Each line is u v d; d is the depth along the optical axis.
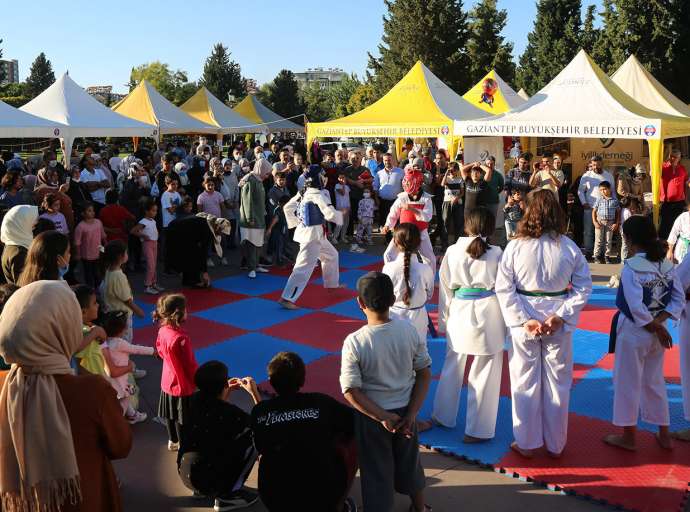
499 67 53.84
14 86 86.56
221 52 78.25
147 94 24.66
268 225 12.01
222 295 9.97
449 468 4.74
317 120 87.69
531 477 4.53
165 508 4.26
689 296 5.04
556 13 48.50
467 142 15.10
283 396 3.51
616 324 4.82
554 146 17.66
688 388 5.09
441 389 5.39
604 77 13.94
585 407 5.77
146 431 5.46
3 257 5.39
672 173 12.39
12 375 2.63
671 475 4.54
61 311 2.64
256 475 4.65
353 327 8.30
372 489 3.57
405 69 52.81
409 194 9.00
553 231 4.45
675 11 35.22
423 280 5.25
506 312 4.58
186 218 10.11
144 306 9.37
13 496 2.60
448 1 52.09
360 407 3.44
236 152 17.59
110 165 18.20
